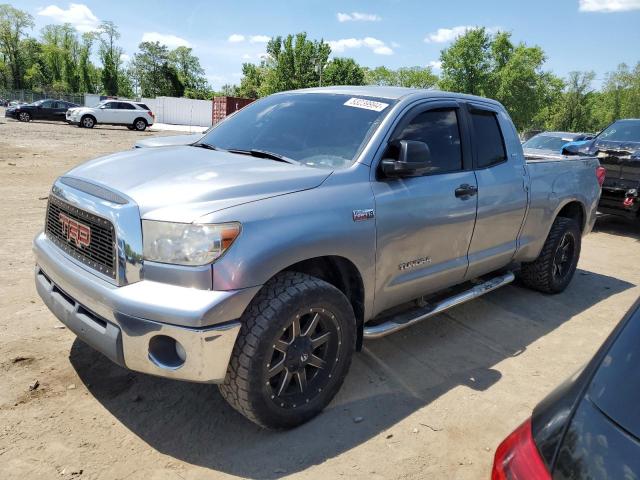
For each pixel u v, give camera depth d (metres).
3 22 95.81
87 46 101.00
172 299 2.53
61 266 3.00
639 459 1.22
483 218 4.19
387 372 3.76
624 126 9.48
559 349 4.33
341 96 3.95
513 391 3.62
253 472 2.67
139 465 2.67
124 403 3.16
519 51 56.38
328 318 3.00
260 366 2.70
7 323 4.05
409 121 3.68
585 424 1.35
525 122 57.59
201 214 2.62
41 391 3.21
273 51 54.59
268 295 2.76
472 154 4.17
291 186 2.99
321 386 3.09
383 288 3.46
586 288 6.01
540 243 5.11
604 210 9.04
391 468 2.77
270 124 3.92
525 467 1.37
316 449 2.87
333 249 3.01
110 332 2.66
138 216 2.66
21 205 8.37
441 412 3.31
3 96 78.19
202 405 3.20
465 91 56.81
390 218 3.35
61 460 2.65
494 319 4.88
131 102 34.44
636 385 1.38
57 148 18.12
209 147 3.96
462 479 2.73
